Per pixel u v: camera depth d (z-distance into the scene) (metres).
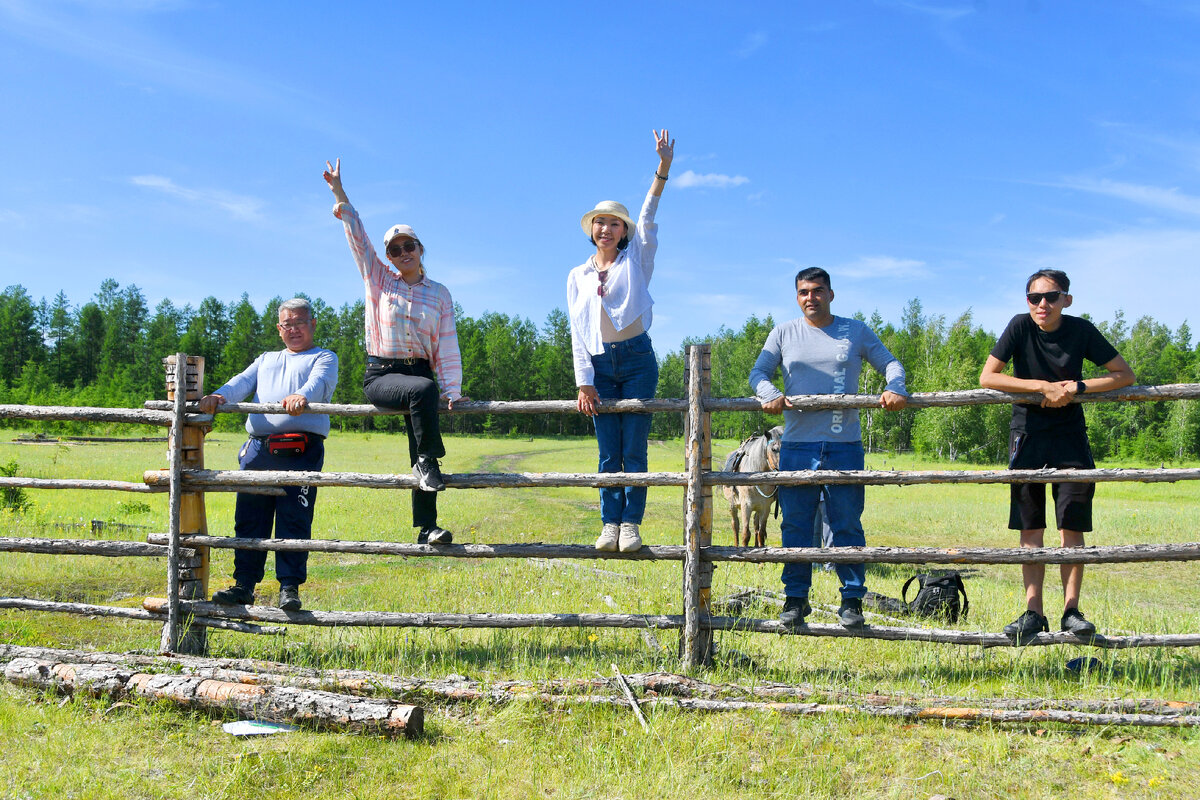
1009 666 4.72
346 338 107.94
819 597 7.37
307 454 5.30
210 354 114.50
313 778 3.21
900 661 4.94
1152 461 58.28
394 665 4.75
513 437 82.25
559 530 12.88
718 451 33.31
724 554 4.70
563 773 3.30
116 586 7.48
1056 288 4.60
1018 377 4.84
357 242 4.90
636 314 4.81
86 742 3.51
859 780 3.34
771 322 95.06
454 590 7.38
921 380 65.06
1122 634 5.24
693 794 3.15
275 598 7.16
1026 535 4.73
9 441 39.03
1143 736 3.72
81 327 119.12
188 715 3.87
